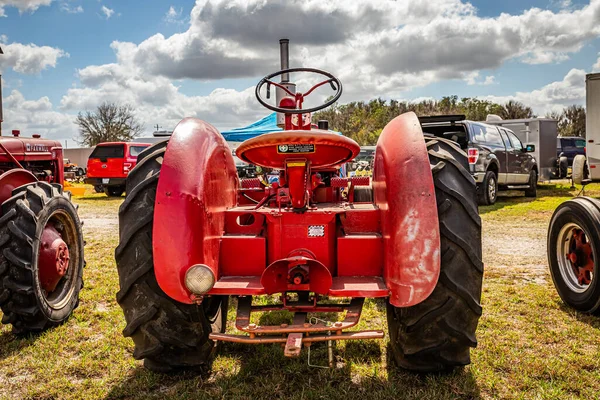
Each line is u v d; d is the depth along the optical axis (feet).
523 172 40.22
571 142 76.89
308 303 8.11
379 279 7.98
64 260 12.05
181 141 7.67
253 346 10.23
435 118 34.32
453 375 8.60
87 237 25.57
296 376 8.87
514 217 30.01
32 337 11.10
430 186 7.14
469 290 7.53
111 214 36.76
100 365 9.51
